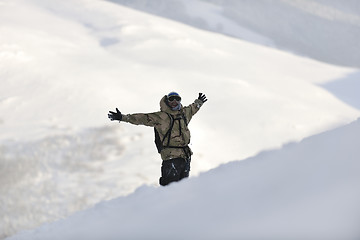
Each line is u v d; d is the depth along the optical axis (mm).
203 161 69375
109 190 56062
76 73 96500
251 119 89688
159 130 17094
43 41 113438
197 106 17766
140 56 120812
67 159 63438
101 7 166000
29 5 151500
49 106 82062
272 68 142500
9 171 58281
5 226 46656
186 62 121625
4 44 102875
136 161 64188
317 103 111188
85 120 77438
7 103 81875
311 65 158750
